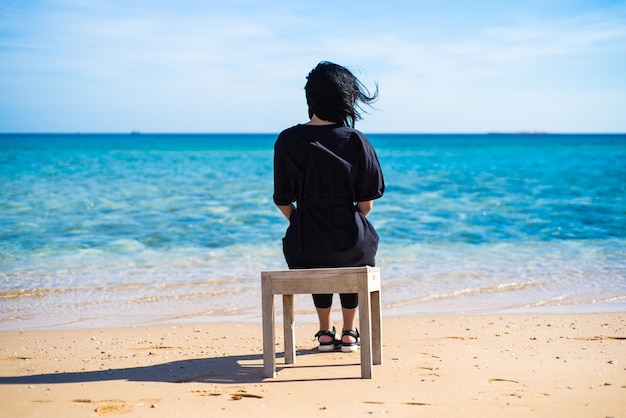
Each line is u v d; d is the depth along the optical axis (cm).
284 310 404
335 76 390
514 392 323
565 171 2856
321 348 438
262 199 1595
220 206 1447
